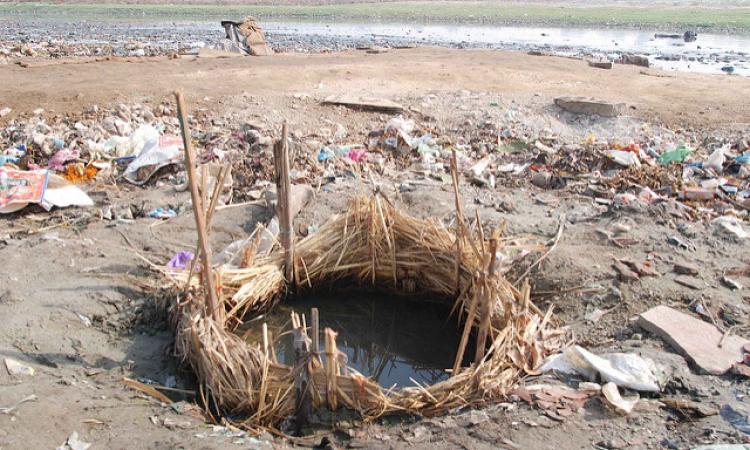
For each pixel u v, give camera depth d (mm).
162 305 5289
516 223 6840
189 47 18969
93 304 5285
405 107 10859
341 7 41656
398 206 7191
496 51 18375
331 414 4184
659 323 4984
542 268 5973
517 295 5160
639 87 13195
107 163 8312
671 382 4359
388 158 8945
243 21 18016
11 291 5324
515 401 4203
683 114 11188
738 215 7195
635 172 8219
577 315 5438
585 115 10859
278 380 4246
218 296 4875
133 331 5125
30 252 5988
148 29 26281
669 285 5648
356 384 4148
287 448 3873
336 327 6000
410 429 4023
